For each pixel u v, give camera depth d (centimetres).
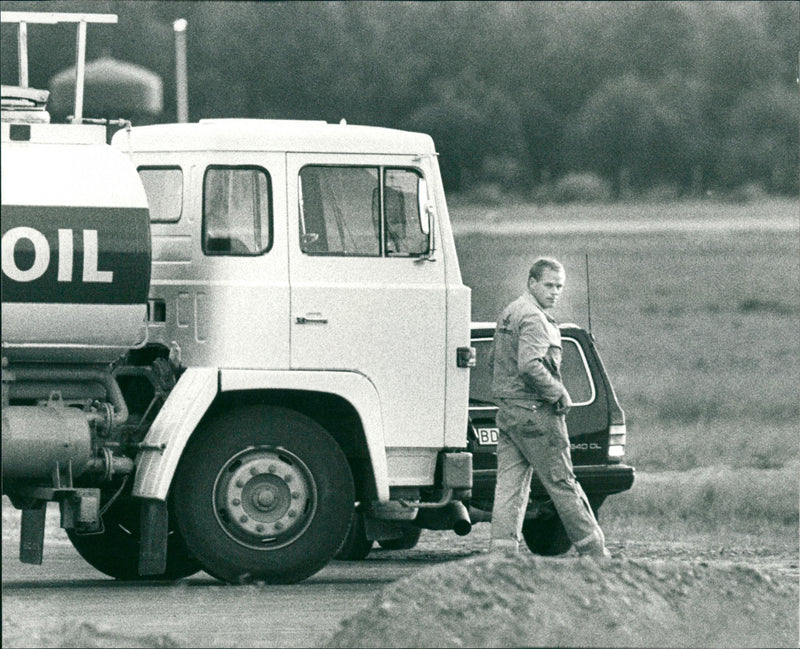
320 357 4309
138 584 4556
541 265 4294
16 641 3122
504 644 2852
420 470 4419
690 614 3084
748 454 8538
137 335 4166
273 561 4275
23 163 4059
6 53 4362
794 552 5331
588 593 3048
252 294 4275
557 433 4238
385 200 4378
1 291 3991
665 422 10606
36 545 4238
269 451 4291
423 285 4391
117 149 4356
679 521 6347
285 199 4316
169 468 4166
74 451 4109
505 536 4291
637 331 19300
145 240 4112
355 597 4069
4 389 4125
